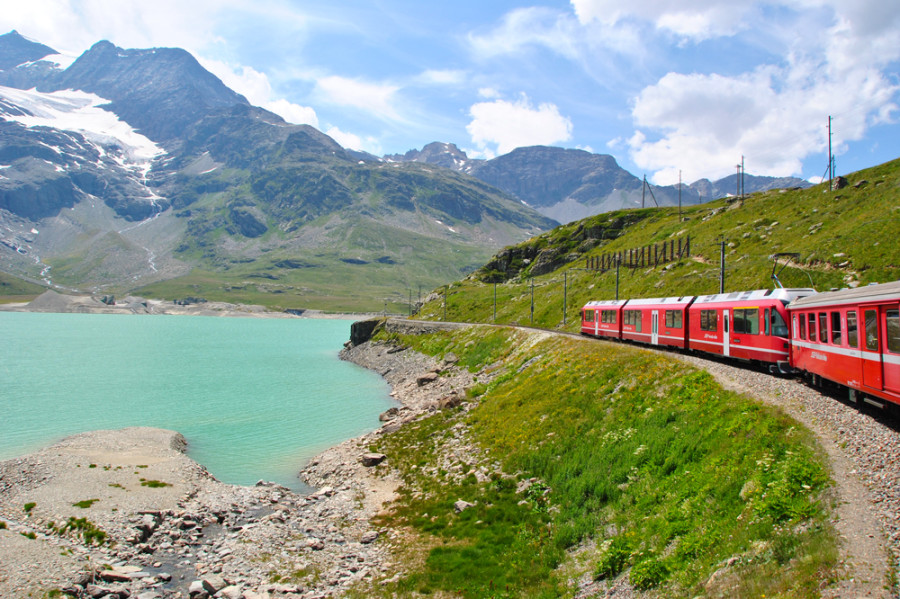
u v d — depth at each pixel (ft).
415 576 73.31
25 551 89.40
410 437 156.46
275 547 92.12
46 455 155.33
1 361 451.94
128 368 413.18
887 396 68.08
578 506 82.94
